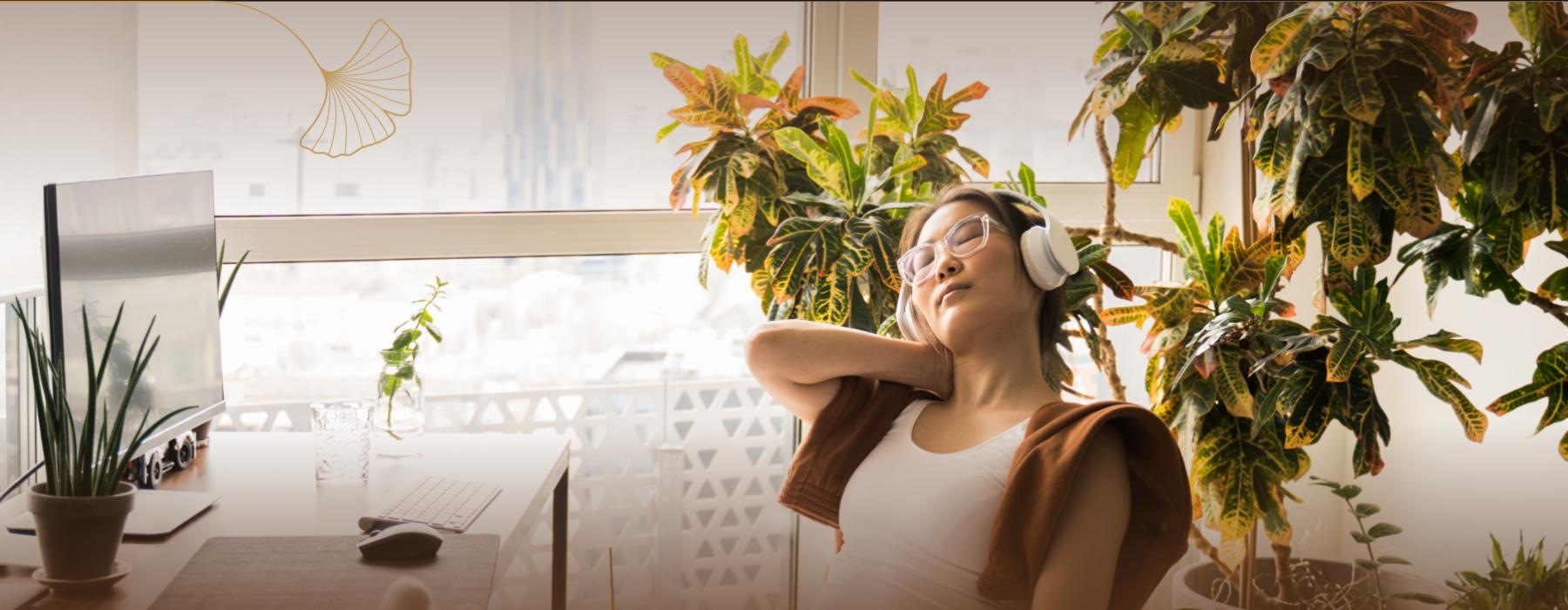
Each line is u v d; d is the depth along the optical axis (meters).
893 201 2.16
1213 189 3.02
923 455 1.32
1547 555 2.16
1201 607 2.19
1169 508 1.22
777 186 2.13
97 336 1.52
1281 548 2.12
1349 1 1.73
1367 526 2.80
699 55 2.90
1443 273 1.82
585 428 3.32
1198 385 1.90
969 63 2.98
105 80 2.43
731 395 3.51
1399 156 1.66
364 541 1.50
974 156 2.37
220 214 2.63
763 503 3.59
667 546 3.45
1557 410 1.72
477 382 3.15
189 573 1.43
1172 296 1.94
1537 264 2.26
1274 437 1.92
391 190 2.73
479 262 3.09
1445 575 2.49
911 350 1.45
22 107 2.15
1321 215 1.76
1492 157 1.73
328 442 1.91
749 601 3.59
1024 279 1.36
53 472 1.39
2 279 2.09
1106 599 1.15
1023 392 1.35
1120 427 1.23
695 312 3.39
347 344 2.96
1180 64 2.01
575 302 3.23
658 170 2.91
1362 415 1.78
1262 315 1.88
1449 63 1.79
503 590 3.34
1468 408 1.77
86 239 1.49
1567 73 1.67
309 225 2.56
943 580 1.24
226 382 2.88
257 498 1.82
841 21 2.81
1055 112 3.06
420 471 2.02
